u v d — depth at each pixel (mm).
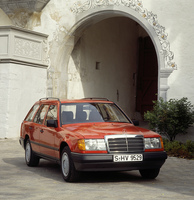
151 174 7453
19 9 16516
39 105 9203
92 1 15406
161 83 13648
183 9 13453
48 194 6000
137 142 6988
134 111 22016
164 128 12297
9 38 14320
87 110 8117
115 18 19766
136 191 6246
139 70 22312
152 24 13992
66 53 16328
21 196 5852
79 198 5711
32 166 9039
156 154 7039
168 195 5965
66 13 15984
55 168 8820
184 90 13297
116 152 6816
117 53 20078
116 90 20031
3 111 14305
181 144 11664
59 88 16281
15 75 14500
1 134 14297
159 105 12508
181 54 13414
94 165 6691
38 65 15625
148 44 22141
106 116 8141
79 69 17156
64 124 7711
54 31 16203
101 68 18734
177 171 8664
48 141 7922
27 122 9492
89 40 17688
